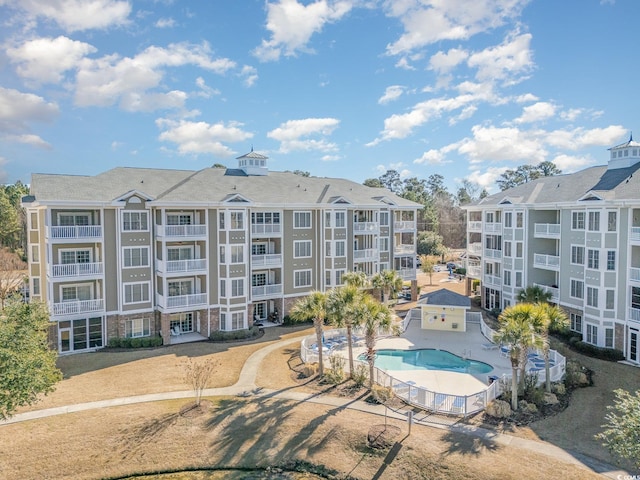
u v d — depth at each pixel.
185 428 21.94
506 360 31.31
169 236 35.25
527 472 17.78
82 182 35.31
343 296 26.92
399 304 50.31
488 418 22.27
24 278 50.16
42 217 34.94
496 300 45.69
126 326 35.09
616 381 26.72
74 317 32.62
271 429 21.91
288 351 33.16
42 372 20.14
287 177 48.56
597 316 32.59
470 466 18.38
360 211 48.12
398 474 18.72
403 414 22.94
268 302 43.78
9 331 20.06
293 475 19.22
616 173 36.12
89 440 20.89
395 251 51.38
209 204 36.53
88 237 33.09
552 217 40.97
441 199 120.81
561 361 27.64
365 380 26.88
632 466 17.95
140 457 20.14
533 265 40.81
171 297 35.38
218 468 19.75
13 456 19.52
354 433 21.23
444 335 37.94
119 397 24.92
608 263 32.03
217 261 37.44
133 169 40.41
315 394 25.42
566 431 20.88
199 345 34.78
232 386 26.64
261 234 40.53
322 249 44.19
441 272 73.31
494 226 45.50
